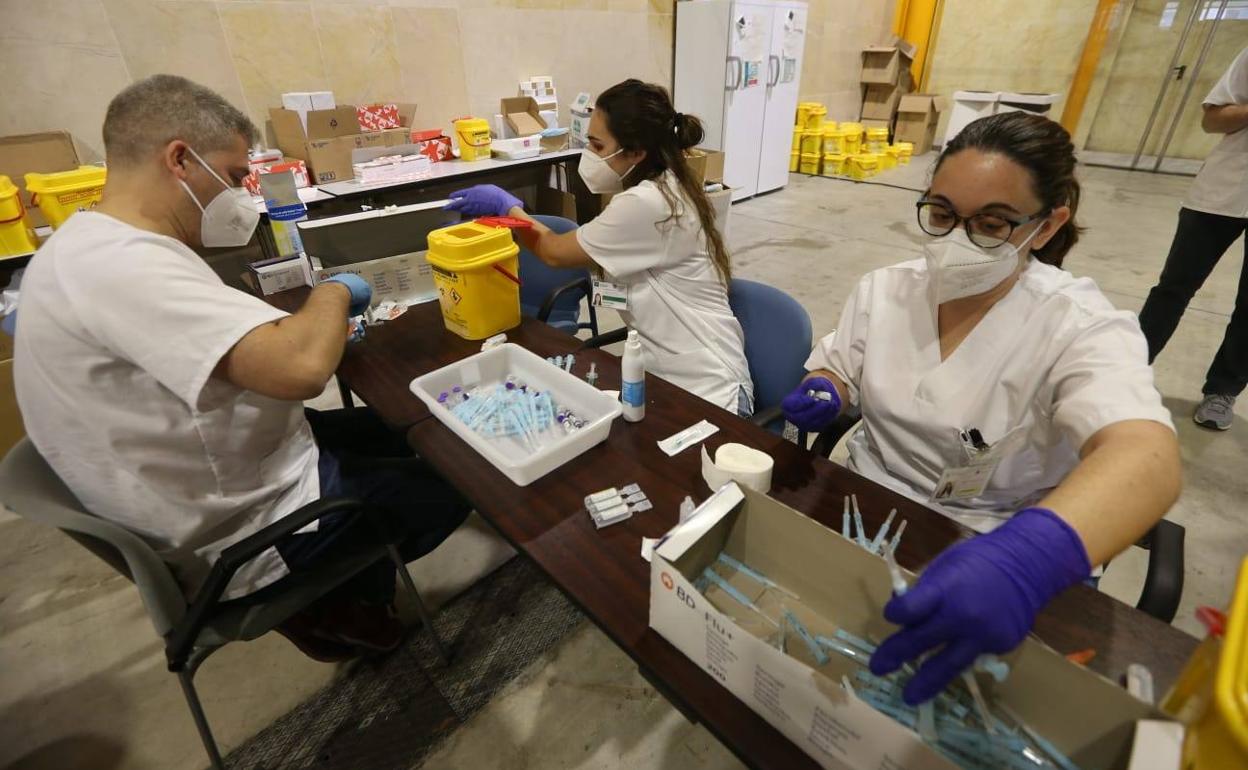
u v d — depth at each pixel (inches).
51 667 55.6
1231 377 81.3
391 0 120.0
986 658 20.4
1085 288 36.2
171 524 39.2
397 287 66.1
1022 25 240.5
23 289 34.8
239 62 105.9
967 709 22.6
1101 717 19.2
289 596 41.7
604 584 30.2
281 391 37.2
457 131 129.5
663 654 26.4
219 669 55.1
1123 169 233.0
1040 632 26.3
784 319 57.4
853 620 27.2
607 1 157.1
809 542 26.9
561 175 151.1
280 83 111.6
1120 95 231.9
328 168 109.4
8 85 86.7
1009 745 21.3
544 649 56.5
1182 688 18.6
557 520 34.5
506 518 34.7
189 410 38.1
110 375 35.0
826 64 243.3
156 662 56.0
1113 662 25.0
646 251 56.2
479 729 50.1
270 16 106.7
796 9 188.9
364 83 122.1
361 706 51.9
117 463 36.7
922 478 42.3
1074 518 22.9
